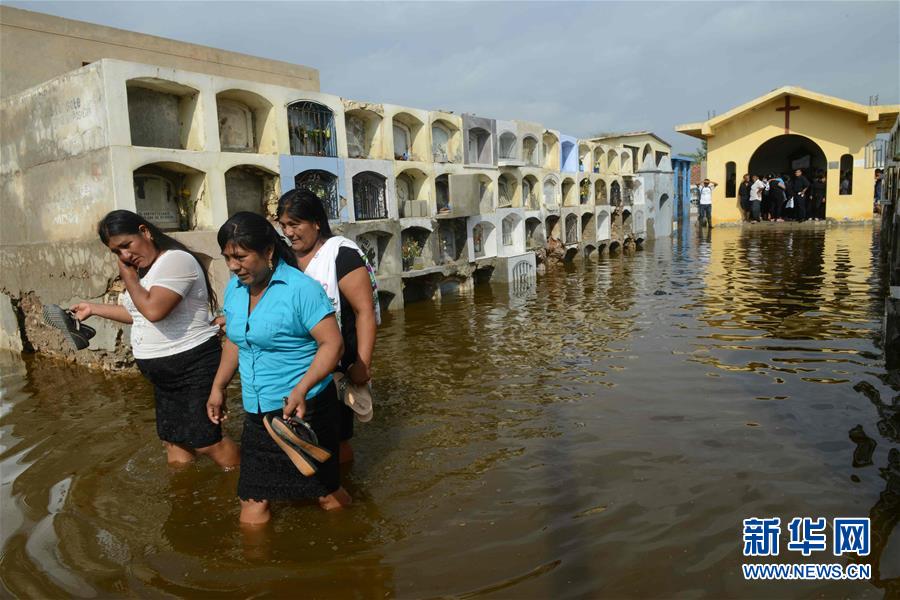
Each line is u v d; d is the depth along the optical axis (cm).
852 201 2309
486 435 446
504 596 271
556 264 1523
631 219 1967
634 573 283
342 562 300
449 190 1153
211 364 382
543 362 632
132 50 984
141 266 361
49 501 373
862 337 667
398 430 461
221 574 294
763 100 2333
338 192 925
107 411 541
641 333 739
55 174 720
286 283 308
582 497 352
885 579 272
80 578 295
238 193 835
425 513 342
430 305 1051
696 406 484
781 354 616
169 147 759
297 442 299
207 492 376
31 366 733
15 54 841
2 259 825
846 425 434
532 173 1432
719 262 1399
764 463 382
